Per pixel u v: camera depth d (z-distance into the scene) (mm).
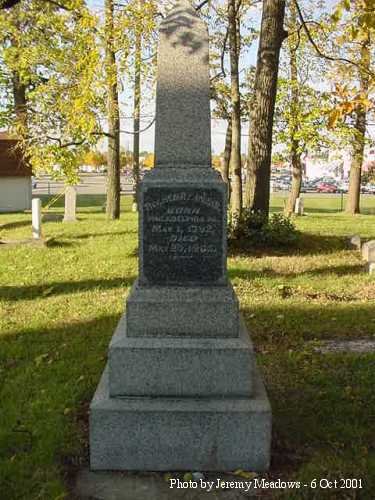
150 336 3734
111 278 8938
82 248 12086
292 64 24219
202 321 3721
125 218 20734
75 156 17406
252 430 3559
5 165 30297
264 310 7027
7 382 4801
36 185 52344
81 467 3645
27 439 3816
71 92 15180
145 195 3787
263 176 12383
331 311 7012
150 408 3555
